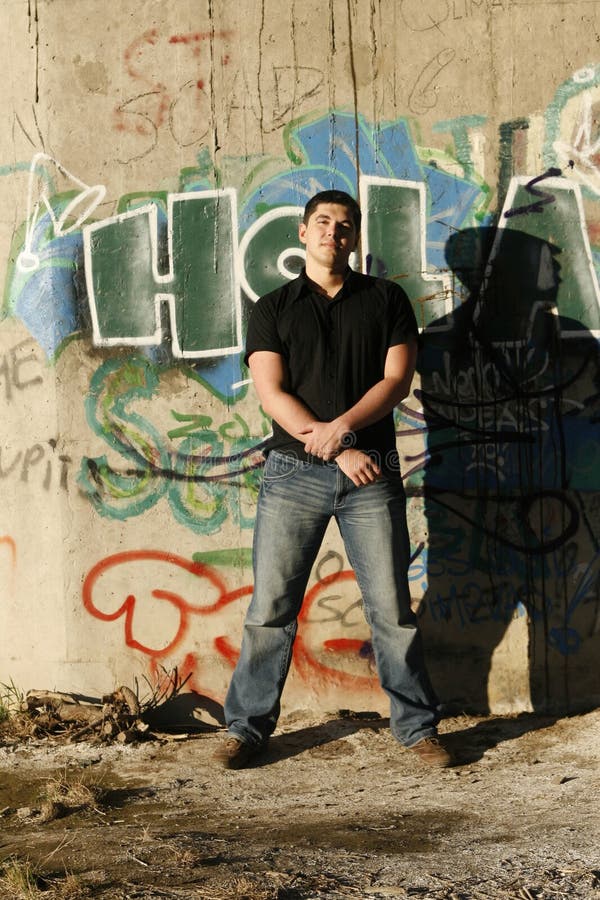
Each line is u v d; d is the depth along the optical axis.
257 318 3.73
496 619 4.14
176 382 4.11
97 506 4.15
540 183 4.02
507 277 4.05
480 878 2.76
